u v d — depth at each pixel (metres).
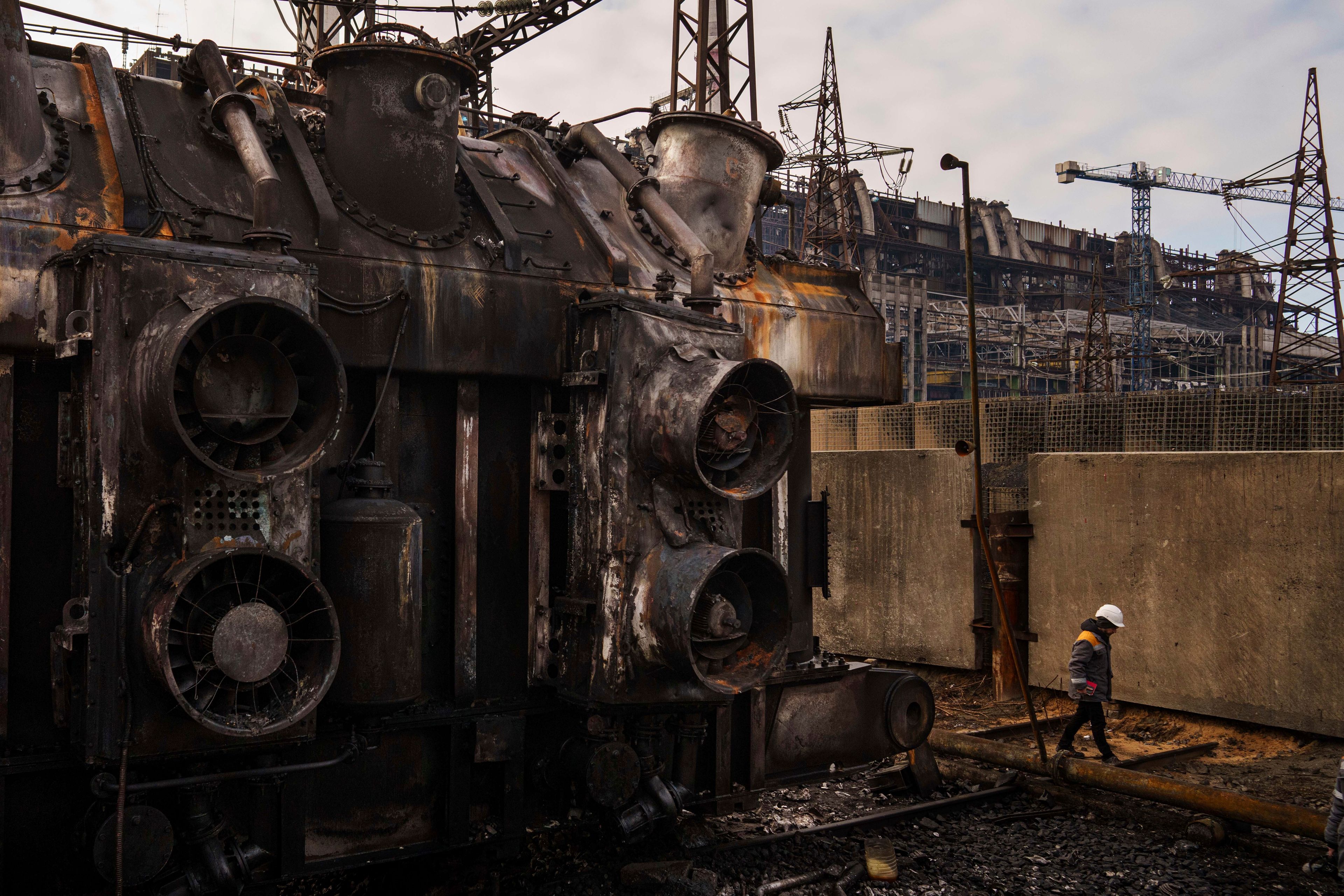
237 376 3.68
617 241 5.68
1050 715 9.81
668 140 6.16
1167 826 6.71
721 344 5.06
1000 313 68.25
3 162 3.88
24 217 3.84
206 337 3.64
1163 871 5.97
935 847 6.29
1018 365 63.50
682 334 4.90
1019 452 13.64
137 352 3.52
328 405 3.81
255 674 3.56
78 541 3.77
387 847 4.65
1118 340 68.19
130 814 3.68
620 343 4.71
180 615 3.52
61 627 3.72
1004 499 11.07
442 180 4.90
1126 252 87.44
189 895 3.93
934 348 66.62
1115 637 9.59
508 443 5.13
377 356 4.56
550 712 5.18
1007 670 10.34
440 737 4.86
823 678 6.38
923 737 6.90
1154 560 9.34
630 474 4.67
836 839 6.29
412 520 4.27
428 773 4.82
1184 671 9.10
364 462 4.42
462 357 4.80
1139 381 64.62
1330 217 32.69
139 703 3.53
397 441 4.71
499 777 5.00
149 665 3.45
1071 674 7.77
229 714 3.60
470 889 4.93
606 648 4.64
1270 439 11.71
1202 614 9.02
